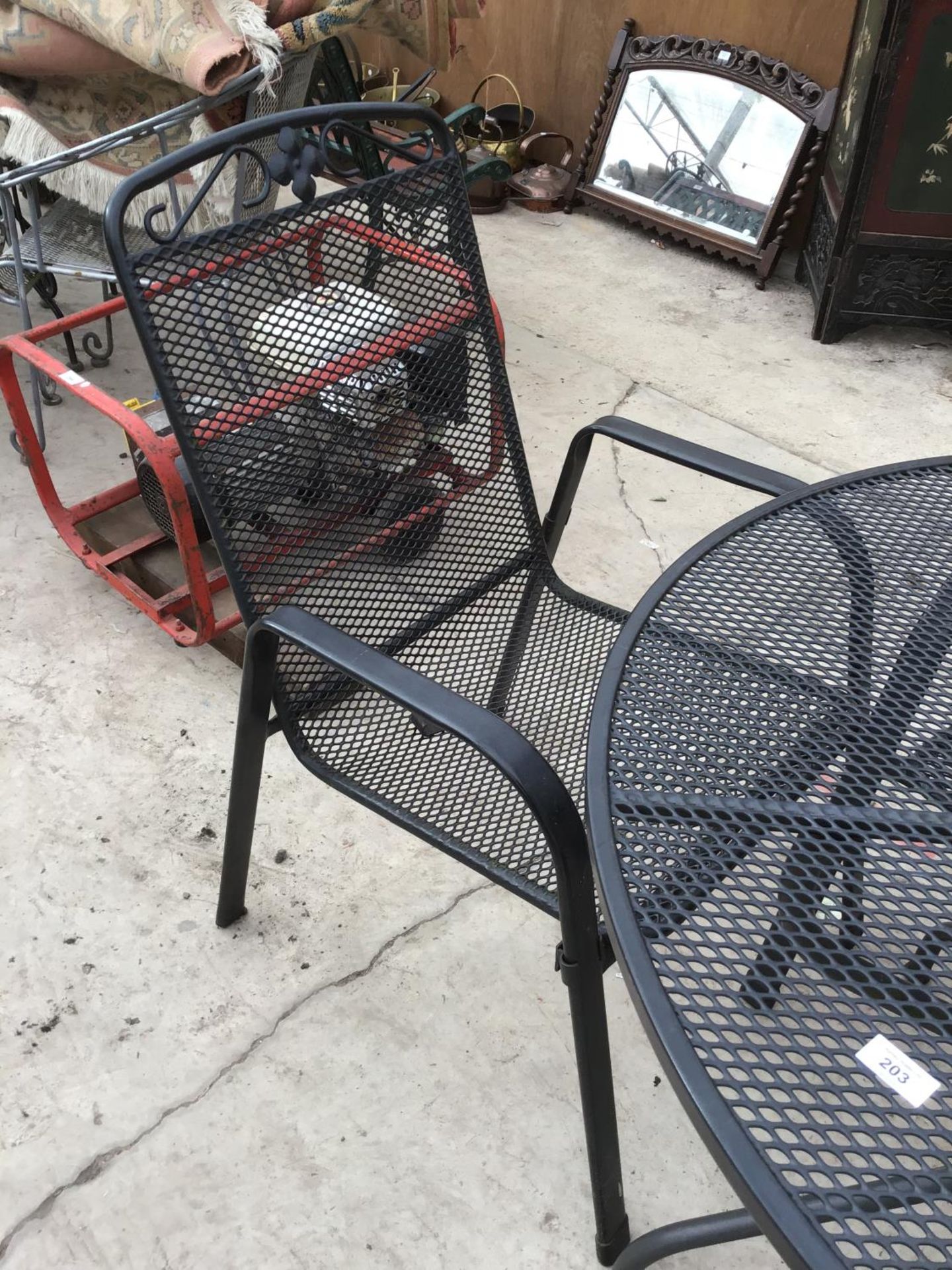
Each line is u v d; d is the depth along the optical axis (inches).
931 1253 22.0
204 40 66.6
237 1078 51.4
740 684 36.0
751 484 49.3
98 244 87.2
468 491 57.3
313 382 49.3
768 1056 29.0
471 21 144.7
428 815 46.1
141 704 70.8
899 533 43.5
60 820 63.2
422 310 53.3
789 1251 22.0
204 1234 45.9
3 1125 49.2
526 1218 46.9
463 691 53.3
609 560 84.7
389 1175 48.1
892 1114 24.4
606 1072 39.8
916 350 117.0
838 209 110.0
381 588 53.6
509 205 145.5
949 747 34.1
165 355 44.0
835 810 31.6
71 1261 44.9
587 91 141.2
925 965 28.2
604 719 34.3
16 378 70.3
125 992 54.7
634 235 139.2
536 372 108.3
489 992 55.5
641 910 28.6
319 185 143.2
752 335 118.3
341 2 71.5
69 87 78.3
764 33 120.6
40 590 79.0
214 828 63.3
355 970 56.2
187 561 64.1
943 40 94.9
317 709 50.3
